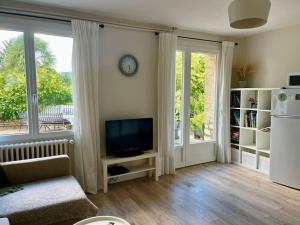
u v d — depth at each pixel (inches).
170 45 139.9
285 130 125.4
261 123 150.3
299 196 114.2
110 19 125.0
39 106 113.7
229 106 167.6
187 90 157.4
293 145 122.4
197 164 167.2
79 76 113.0
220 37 166.9
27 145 104.0
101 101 126.3
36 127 112.4
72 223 74.0
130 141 129.4
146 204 106.1
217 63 168.1
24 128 111.1
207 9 112.7
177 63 153.3
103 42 124.3
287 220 92.4
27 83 109.2
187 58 155.1
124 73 131.3
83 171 117.2
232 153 171.8
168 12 117.3
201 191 120.3
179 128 159.2
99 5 107.5
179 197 113.3
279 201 108.9
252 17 66.4
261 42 161.8
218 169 155.9
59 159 95.3
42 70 113.2
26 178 88.8
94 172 118.7
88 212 76.2
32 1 102.6
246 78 173.8
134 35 133.3
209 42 162.6
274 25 141.3
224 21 132.3
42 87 113.7
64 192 78.2
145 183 131.3
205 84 166.9
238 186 126.8
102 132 127.8
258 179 137.3
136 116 138.0
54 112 117.1
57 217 70.9
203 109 167.6
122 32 129.5
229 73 165.9
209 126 171.5
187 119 159.5
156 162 134.4
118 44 128.7
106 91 127.3
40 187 82.2
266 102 149.9
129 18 126.6
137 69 135.6
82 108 115.0
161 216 95.6
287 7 109.3
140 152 135.1
